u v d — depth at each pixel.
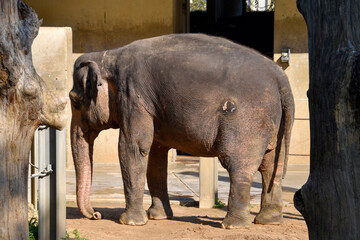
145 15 25.88
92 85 13.38
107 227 12.94
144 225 13.25
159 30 25.84
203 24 38.25
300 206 5.60
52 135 10.30
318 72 5.23
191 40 13.04
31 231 10.80
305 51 25.23
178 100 12.56
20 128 6.01
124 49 13.35
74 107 13.98
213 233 12.19
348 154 4.89
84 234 11.97
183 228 13.00
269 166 13.23
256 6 42.09
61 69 20.91
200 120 12.48
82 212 13.86
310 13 5.40
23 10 6.02
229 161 12.45
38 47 20.94
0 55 5.65
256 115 12.35
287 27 25.30
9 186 5.94
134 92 12.91
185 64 12.57
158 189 14.23
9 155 5.93
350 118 4.87
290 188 20.17
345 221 4.96
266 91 12.38
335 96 4.94
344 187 4.94
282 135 12.99
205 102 12.41
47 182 10.27
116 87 13.23
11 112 5.88
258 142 12.41
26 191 6.22
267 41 36.66
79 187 13.92
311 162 5.40
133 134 12.98
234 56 12.59
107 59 13.45
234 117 12.30
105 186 20.31
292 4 25.17
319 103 5.21
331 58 5.07
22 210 6.09
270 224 13.35
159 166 14.18
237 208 12.61
